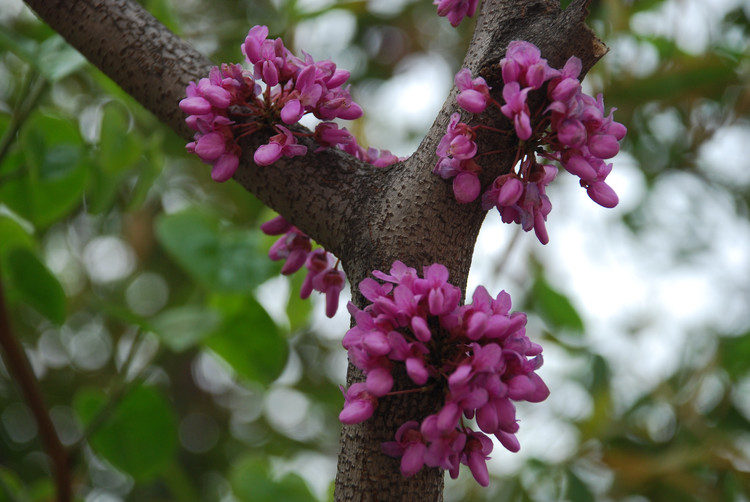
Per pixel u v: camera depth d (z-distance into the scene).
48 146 0.85
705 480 1.11
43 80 0.82
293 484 0.93
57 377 1.81
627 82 1.17
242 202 1.56
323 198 0.68
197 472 1.85
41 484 0.94
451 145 0.65
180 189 1.60
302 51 0.68
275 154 0.66
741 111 1.19
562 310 1.20
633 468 1.08
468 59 0.67
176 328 0.84
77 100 1.41
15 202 0.90
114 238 1.71
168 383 1.88
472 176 0.65
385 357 0.64
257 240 0.87
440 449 0.64
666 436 1.17
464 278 0.67
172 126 0.70
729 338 1.18
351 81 1.65
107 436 0.90
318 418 1.81
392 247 0.66
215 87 0.67
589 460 1.11
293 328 0.96
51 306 0.85
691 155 1.30
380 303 0.64
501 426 0.64
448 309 0.64
